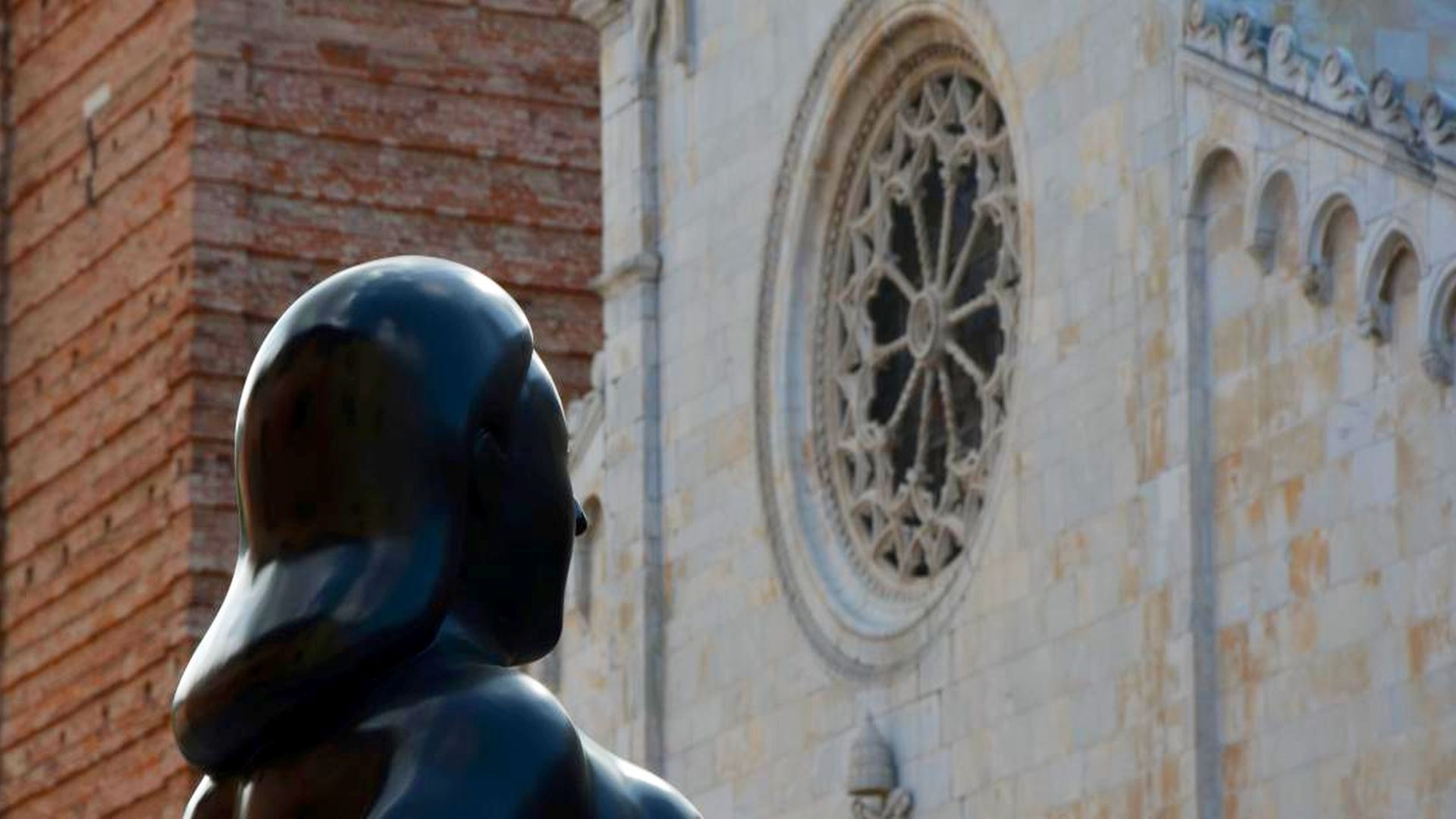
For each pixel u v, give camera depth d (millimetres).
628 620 47344
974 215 42438
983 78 42094
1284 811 34719
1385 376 33719
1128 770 37156
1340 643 34094
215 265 60156
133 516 61531
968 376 42438
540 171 63000
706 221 46781
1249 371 35656
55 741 63781
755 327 45562
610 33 49000
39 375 65188
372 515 8812
